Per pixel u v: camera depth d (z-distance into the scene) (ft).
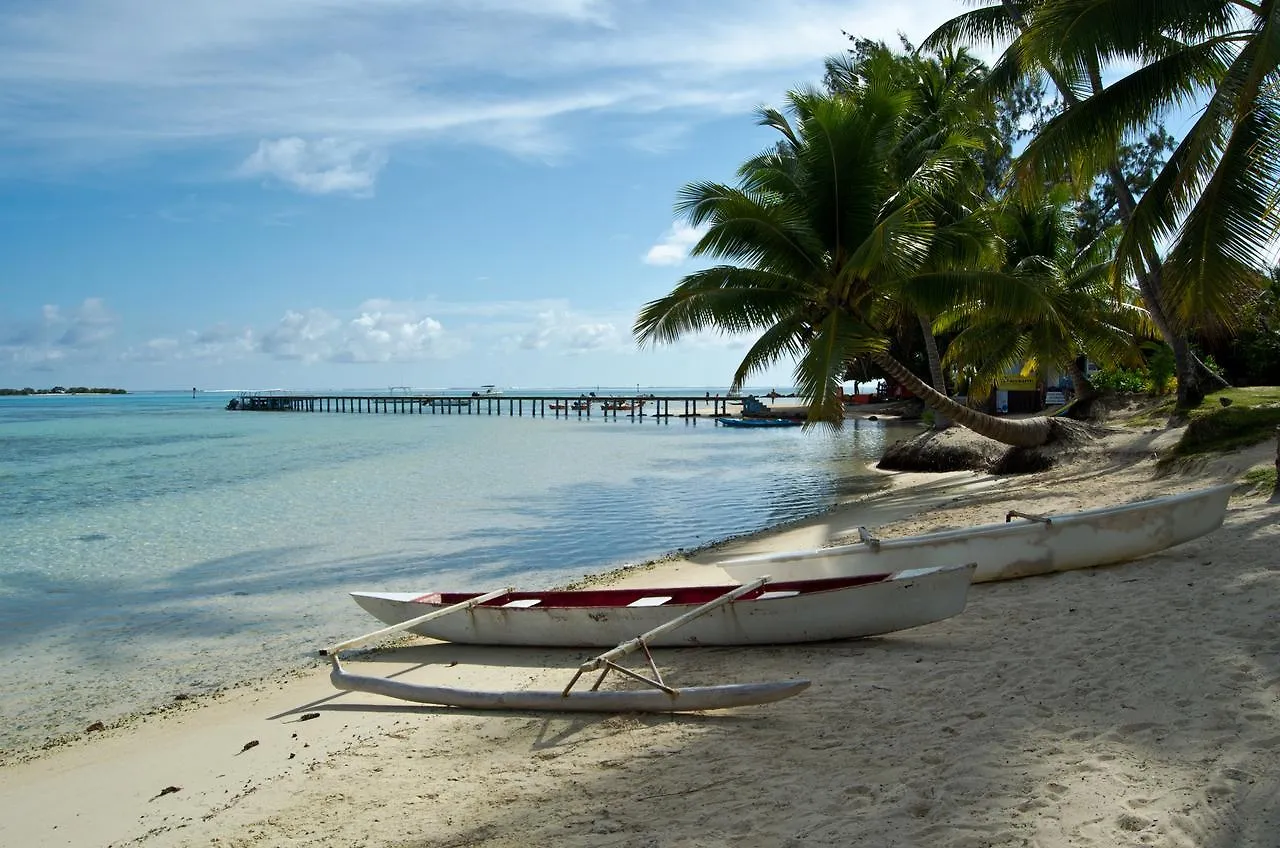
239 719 24.85
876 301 57.00
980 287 52.75
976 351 81.15
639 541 54.44
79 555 52.01
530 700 22.08
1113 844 12.25
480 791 17.56
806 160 55.47
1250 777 13.56
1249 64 32.17
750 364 56.18
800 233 53.16
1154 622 22.48
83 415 306.14
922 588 24.36
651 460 110.52
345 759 20.53
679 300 55.31
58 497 78.07
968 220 56.85
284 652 32.30
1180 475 45.57
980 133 79.51
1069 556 30.40
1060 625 23.91
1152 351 93.30
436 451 129.29
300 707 25.61
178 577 45.93
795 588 27.14
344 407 340.80
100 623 36.86
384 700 25.45
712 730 19.44
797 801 15.05
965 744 16.51
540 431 185.98
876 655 23.82
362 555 51.16
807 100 55.31
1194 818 12.62
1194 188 34.14
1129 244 37.40
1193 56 38.24
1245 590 23.98
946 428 88.48
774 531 52.65
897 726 18.07
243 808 18.28
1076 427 66.39
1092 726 16.49
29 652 32.89
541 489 81.25
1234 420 47.24
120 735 24.13
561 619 28.53
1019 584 29.99
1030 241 84.84
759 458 110.01
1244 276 33.09
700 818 14.90
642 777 17.17
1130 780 14.05
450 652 30.07
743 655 25.43
